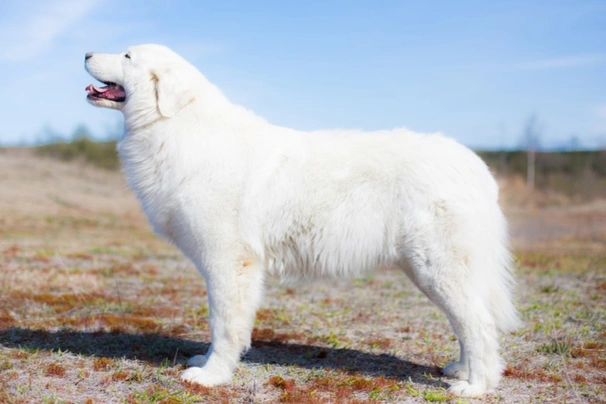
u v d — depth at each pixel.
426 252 4.10
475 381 4.18
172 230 4.61
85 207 24.39
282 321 6.67
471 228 4.11
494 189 4.38
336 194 4.25
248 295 4.34
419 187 4.11
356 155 4.32
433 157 4.20
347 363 5.07
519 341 5.77
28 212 20.66
